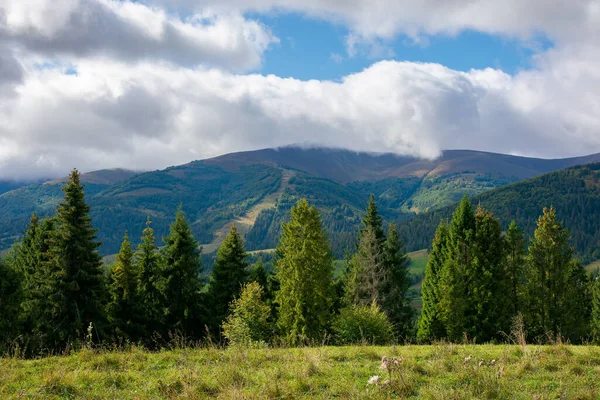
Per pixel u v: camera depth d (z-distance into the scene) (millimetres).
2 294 32531
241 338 25703
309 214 35688
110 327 35562
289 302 34156
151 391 9086
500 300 35312
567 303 34844
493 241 36812
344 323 23359
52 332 30547
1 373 10344
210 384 9242
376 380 8219
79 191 33594
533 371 10258
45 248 38594
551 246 35406
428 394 8125
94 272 33438
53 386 9164
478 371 9625
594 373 10125
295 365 10977
